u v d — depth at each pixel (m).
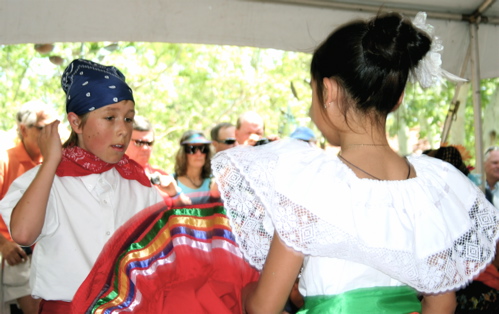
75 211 1.96
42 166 1.85
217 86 10.80
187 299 1.54
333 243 1.23
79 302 1.56
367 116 1.29
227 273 1.59
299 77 10.76
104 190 2.02
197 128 10.66
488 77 4.39
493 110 7.86
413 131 8.77
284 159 1.31
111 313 1.51
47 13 3.43
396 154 1.36
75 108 1.99
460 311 2.97
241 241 1.36
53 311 1.92
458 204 1.35
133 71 10.10
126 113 2.01
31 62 9.80
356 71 1.24
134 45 10.14
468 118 9.06
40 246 1.94
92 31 3.56
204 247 1.61
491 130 7.85
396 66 1.25
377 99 1.26
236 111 10.78
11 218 1.81
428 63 1.35
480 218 1.38
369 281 1.30
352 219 1.24
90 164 2.00
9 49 9.66
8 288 3.25
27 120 3.43
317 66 1.31
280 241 1.25
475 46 4.24
